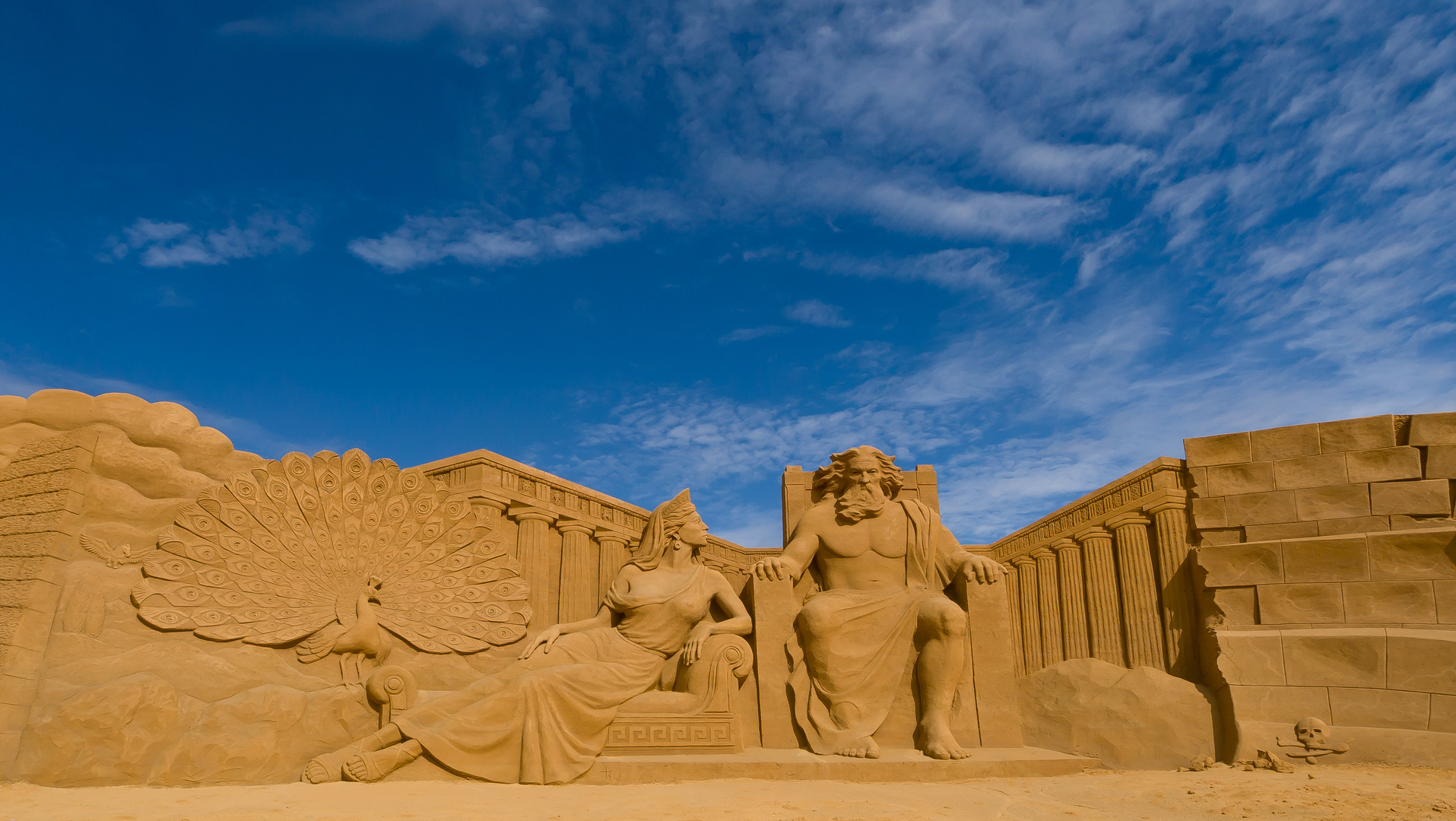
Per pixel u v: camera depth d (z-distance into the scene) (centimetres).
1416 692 957
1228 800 744
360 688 857
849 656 984
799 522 1109
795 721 976
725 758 891
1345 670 997
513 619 1000
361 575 931
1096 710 1098
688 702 943
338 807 673
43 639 771
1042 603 1416
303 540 912
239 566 871
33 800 666
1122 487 1323
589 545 1193
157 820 611
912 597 1033
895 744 959
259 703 798
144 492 881
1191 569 1207
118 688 753
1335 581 1084
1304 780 844
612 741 902
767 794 769
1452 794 758
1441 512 1109
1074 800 757
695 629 991
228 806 661
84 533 825
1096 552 1327
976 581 1028
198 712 776
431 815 660
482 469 1107
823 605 1003
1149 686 1095
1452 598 1020
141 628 810
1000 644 1002
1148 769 1026
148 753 743
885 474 1102
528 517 1126
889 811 693
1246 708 1012
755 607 1028
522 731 845
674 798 747
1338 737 957
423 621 947
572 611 1125
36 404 902
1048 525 1457
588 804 723
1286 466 1205
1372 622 1045
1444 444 1134
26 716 740
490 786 795
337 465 959
